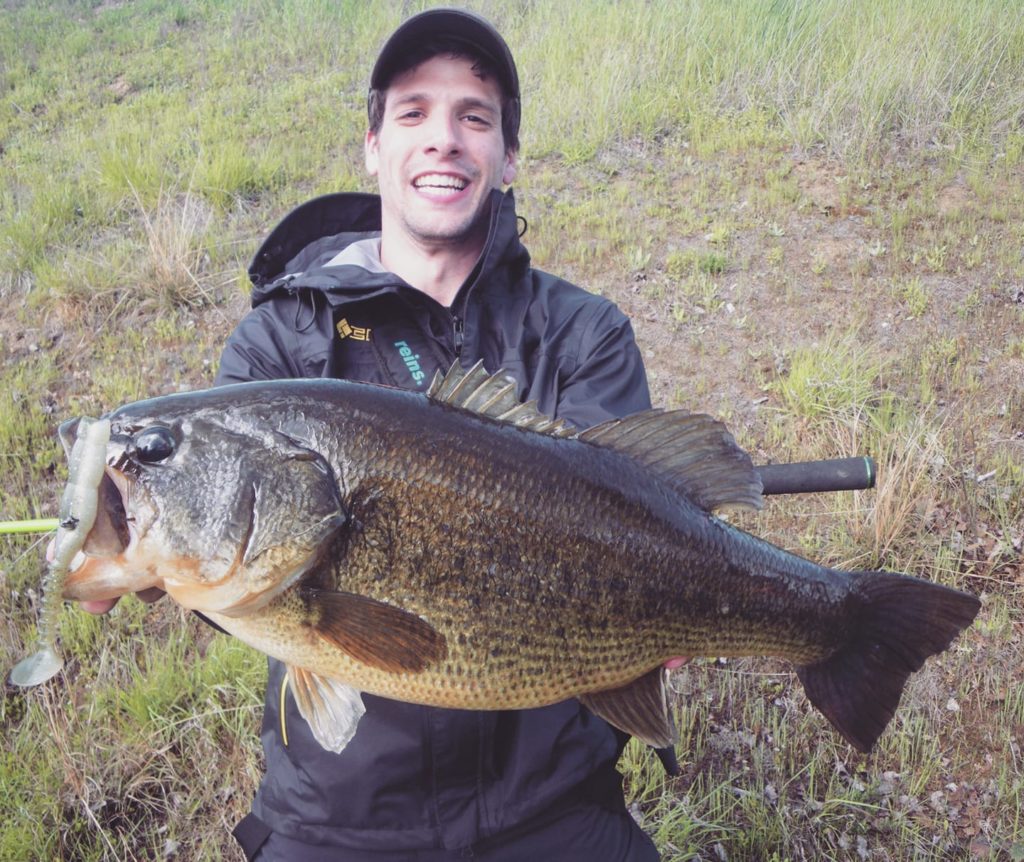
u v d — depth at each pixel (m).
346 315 1.00
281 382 0.79
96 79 4.35
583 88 3.60
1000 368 2.33
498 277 1.03
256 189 3.20
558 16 4.15
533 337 1.02
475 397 0.82
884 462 2.01
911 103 3.42
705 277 2.64
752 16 3.84
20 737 1.49
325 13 4.68
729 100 3.59
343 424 0.77
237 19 4.79
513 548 0.79
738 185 3.15
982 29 3.74
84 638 1.66
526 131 3.45
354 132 3.61
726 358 2.40
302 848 0.93
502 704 0.81
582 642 0.82
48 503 1.97
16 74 4.39
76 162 3.47
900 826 1.50
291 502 0.75
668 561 0.85
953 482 2.01
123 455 0.74
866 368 2.30
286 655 0.78
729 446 0.88
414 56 1.02
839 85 3.45
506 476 0.80
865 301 2.58
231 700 1.56
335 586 0.76
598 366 1.02
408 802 0.91
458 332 1.01
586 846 0.96
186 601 0.76
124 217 3.05
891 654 0.95
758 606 0.89
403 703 0.90
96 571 0.74
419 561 0.77
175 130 3.63
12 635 1.64
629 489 0.84
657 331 2.50
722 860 1.45
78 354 2.45
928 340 2.42
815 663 0.94
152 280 2.61
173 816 1.43
